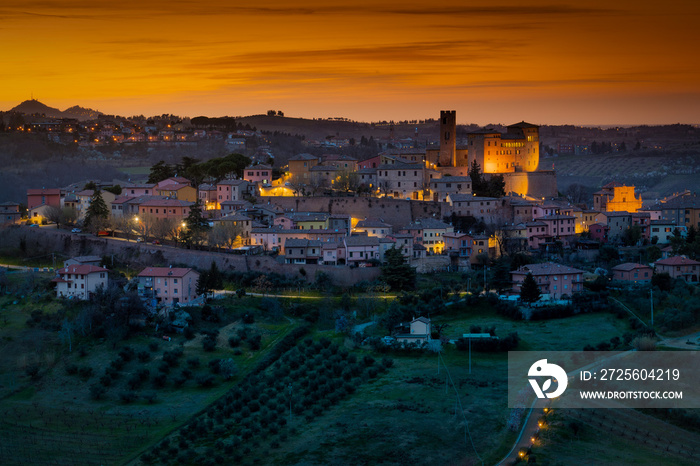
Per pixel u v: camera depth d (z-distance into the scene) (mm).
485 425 160250
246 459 151375
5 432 168375
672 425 159500
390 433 157500
